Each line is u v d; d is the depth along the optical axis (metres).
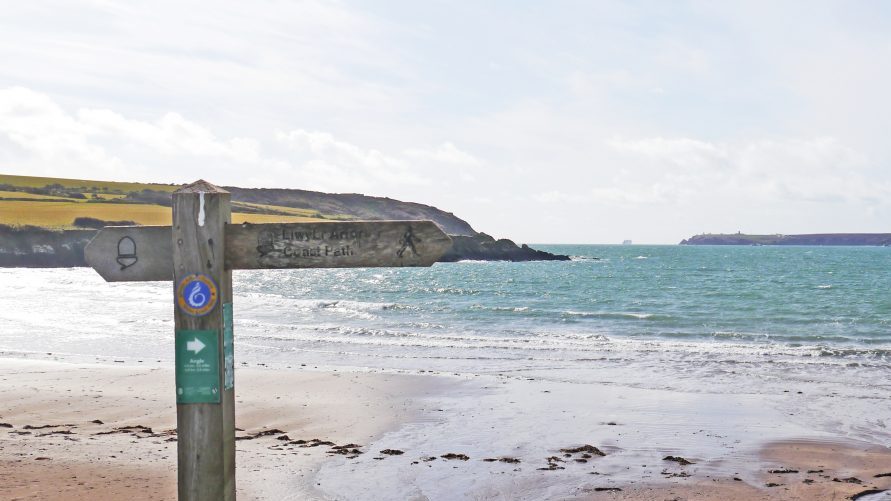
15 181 157.38
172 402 14.80
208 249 4.22
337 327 30.89
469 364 21.44
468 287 68.62
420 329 31.48
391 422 13.83
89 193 157.00
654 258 170.00
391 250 4.32
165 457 10.25
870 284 71.00
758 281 77.12
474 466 10.74
